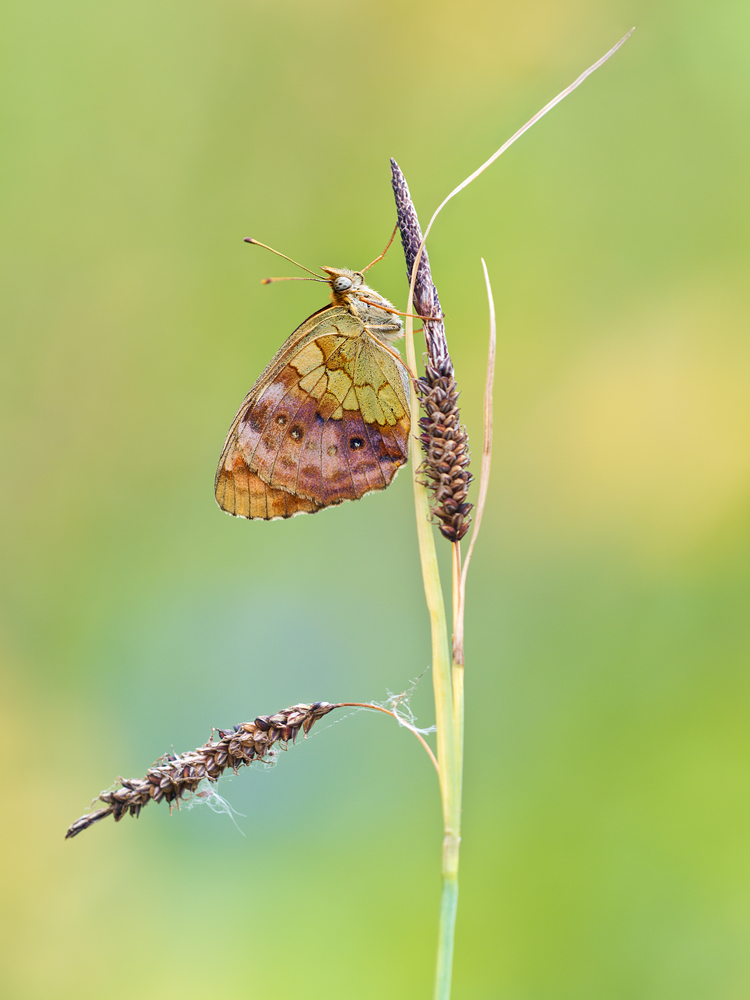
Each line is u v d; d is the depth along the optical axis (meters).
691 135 0.52
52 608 0.52
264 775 0.50
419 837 0.50
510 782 0.50
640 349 0.52
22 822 0.51
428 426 0.45
